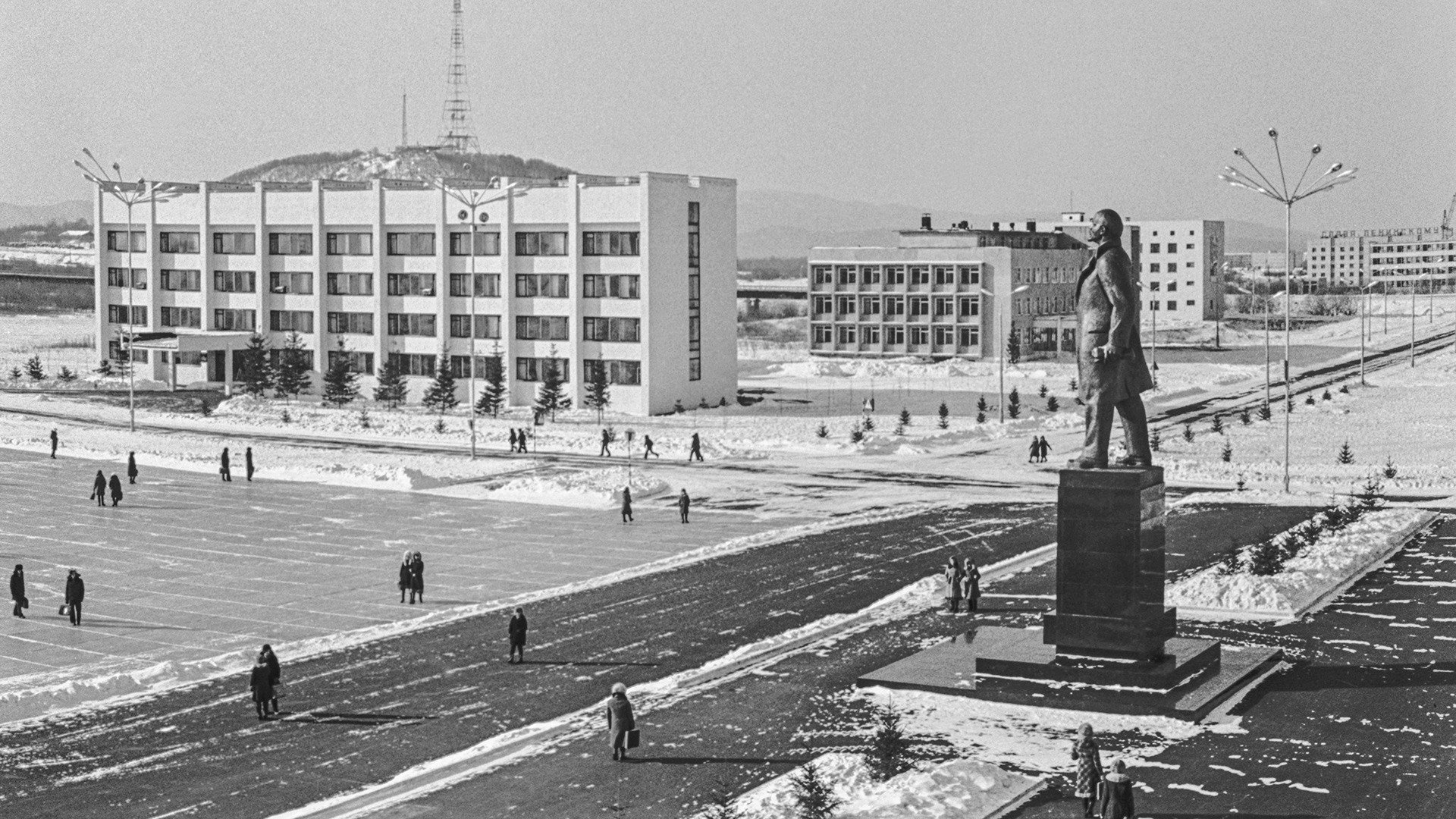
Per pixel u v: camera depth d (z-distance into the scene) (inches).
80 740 1376.7
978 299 6604.3
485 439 4052.7
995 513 2721.5
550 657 1680.6
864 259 6825.8
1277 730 1331.2
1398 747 1273.4
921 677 1515.7
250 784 1237.7
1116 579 1445.6
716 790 1192.8
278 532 2581.2
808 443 3806.6
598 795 1187.3
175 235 5615.2
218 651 1747.0
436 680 1585.9
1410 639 1660.9
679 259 4820.4
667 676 1592.0
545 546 2436.0
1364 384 5438.0
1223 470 3223.4
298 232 5354.3
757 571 2180.1
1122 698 1396.4
